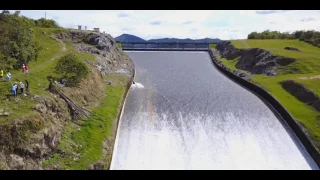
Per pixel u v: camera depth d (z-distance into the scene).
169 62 100.81
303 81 61.53
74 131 42.41
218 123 53.78
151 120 53.97
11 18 61.62
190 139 49.19
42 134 36.00
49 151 36.62
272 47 88.88
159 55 113.19
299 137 49.31
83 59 64.56
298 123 50.19
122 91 60.50
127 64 83.75
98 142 41.91
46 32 78.00
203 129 51.88
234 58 93.62
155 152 46.06
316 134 47.28
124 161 43.94
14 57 51.50
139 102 61.38
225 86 73.00
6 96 39.25
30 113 36.78
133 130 50.84
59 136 39.22
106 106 52.22
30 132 35.09
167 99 63.34
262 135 50.81
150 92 67.62
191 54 116.38
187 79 79.12
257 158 45.81
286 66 72.62
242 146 48.16
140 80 77.44
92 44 77.81
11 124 33.78
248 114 56.94
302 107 54.62
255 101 62.59
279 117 55.66
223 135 50.50
